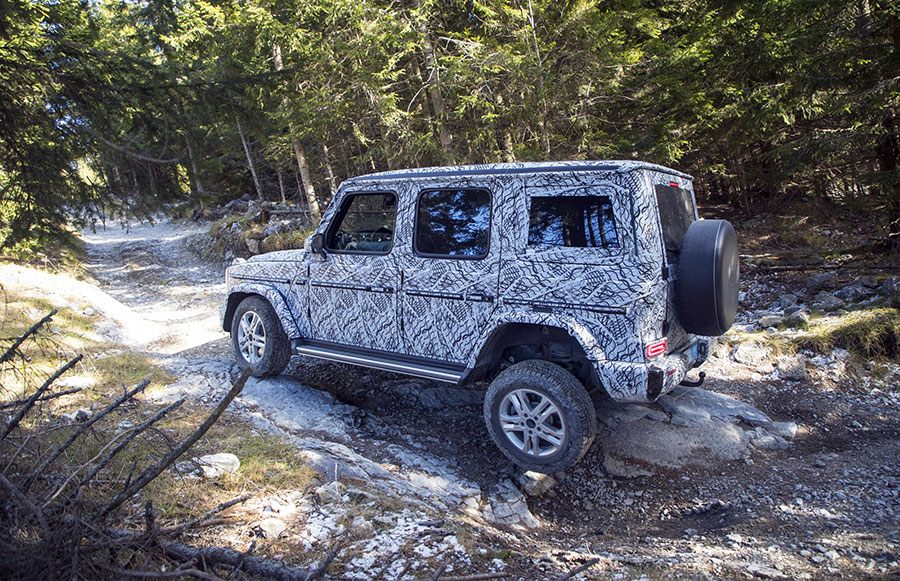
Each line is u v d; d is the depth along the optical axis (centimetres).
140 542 250
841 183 1034
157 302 1298
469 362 423
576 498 412
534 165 406
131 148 564
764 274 904
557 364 430
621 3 1188
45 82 507
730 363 602
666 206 402
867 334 579
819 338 596
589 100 1133
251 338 580
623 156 1112
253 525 298
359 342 499
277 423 472
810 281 801
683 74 1089
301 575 246
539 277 391
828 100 862
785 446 452
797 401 524
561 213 388
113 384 527
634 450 447
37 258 1310
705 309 373
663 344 368
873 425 474
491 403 409
